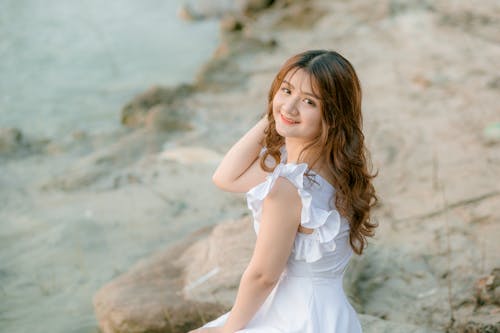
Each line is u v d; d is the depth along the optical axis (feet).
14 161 21.17
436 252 13.12
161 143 21.67
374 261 12.92
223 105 24.75
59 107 25.93
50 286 14.03
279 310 7.07
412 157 18.29
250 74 27.99
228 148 20.99
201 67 28.63
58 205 17.95
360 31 32.58
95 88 27.86
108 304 11.51
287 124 6.59
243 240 12.32
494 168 16.90
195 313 11.01
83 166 20.31
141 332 11.02
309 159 6.75
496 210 14.56
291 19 35.73
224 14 38.14
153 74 29.45
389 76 25.71
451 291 11.80
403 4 35.65
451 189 15.98
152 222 16.65
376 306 11.64
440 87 23.71
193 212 17.04
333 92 6.37
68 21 37.06
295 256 6.88
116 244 15.66
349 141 6.68
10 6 39.47
